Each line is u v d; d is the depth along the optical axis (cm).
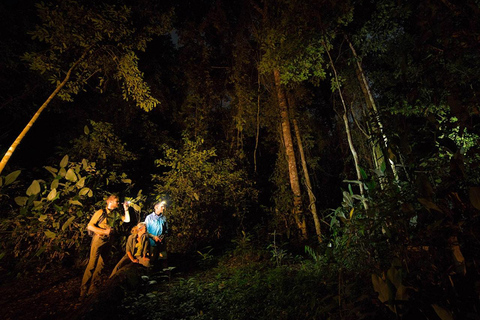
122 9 505
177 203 780
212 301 372
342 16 577
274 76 921
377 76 731
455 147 162
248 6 866
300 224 812
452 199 140
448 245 141
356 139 865
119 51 554
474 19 162
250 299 358
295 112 929
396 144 176
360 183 278
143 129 1054
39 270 540
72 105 923
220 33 1017
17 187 531
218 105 1177
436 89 184
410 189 187
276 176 976
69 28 488
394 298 140
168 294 397
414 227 176
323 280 321
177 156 825
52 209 485
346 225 256
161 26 607
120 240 648
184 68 1100
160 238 504
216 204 839
